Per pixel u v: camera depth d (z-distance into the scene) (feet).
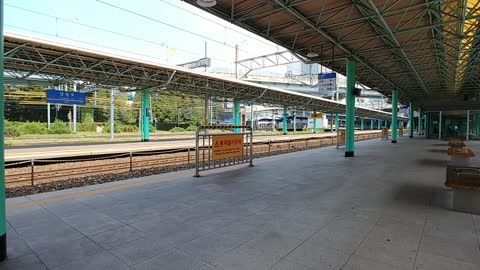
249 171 26.40
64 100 63.00
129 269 8.57
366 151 47.78
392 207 14.98
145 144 63.21
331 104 132.16
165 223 12.52
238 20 27.09
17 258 9.23
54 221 12.69
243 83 76.79
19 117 130.72
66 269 8.55
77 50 44.47
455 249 9.93
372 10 25.40
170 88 76.59
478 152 45.65
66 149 49.11
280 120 232.53
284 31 31.71
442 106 87.66
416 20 28.78
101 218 13.14
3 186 9.15
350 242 10.52
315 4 25.32
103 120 154.92
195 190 18.72
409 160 35.17
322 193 18.02
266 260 9.15
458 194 14.40
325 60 41.73
